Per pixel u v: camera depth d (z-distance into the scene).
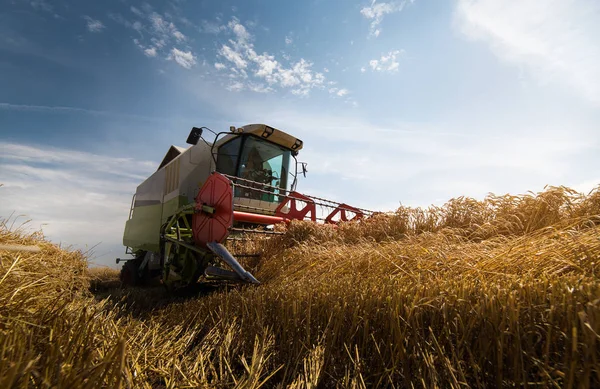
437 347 1.64
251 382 1.87
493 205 4.13
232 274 4.01
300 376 1.99
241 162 6.32
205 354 2.45
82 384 1.08
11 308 1.59
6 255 2.09
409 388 1.72
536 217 3.45
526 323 1.48
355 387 1.81
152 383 1.99
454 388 1.51
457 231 3.73
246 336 2.69
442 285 1.99
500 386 1.44
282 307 2.67
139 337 2.49
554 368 1.32
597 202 3.15
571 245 2.15
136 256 8.59
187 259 4.87
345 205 6.63
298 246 4.67
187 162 6.84
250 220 4.98
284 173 6.91
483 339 1.55
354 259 3.51
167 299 4.77
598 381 1.21
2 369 1.02
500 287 1.77
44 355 1.22
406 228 4.86
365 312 2.10
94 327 1.76
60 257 3.25
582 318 1.22
